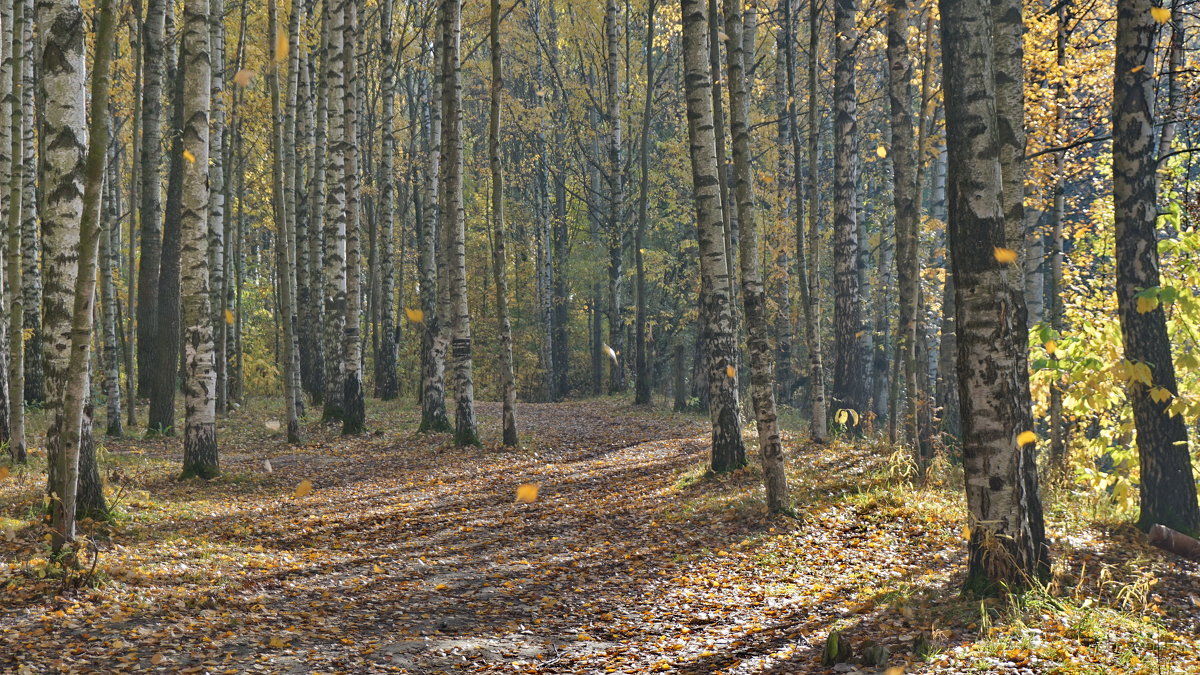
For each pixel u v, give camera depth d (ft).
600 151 119.75
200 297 41.78
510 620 21.50
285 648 18.67
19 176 40.40
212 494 39.17
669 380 127.95
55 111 27.43
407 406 87.51
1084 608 18.97
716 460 40.27
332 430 64.80
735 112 32.50
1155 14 18.44
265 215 111.14
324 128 80.94
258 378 108.99
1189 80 36.81
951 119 20.13
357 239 63.46
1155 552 24.93
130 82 79.05
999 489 20.06
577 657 18.63
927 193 68.44
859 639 18.54
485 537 31.73
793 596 22.45
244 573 25.18
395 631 20.48
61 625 18.81
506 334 55.83
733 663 17.88
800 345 108.58
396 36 101.71
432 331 63.52
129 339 62.85
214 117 61.87
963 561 24.23
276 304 118.62
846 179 55.52
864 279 88.69
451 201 56.85
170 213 60.90
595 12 94.79
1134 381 27.45
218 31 60.75
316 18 82.89
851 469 38.27
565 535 31.76
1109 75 40.37
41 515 28.40
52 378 27.12
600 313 124.06
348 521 34.32
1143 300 24.57
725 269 40.55
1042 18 38.99
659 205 112.68
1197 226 32.71
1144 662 15.75
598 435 64.39
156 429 59.77
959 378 20.56
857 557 25.59
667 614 21.63
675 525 31.81
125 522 29.89
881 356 87.51
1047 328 29.50
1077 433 37.91
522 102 117.50
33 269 60.08
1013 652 16.37
